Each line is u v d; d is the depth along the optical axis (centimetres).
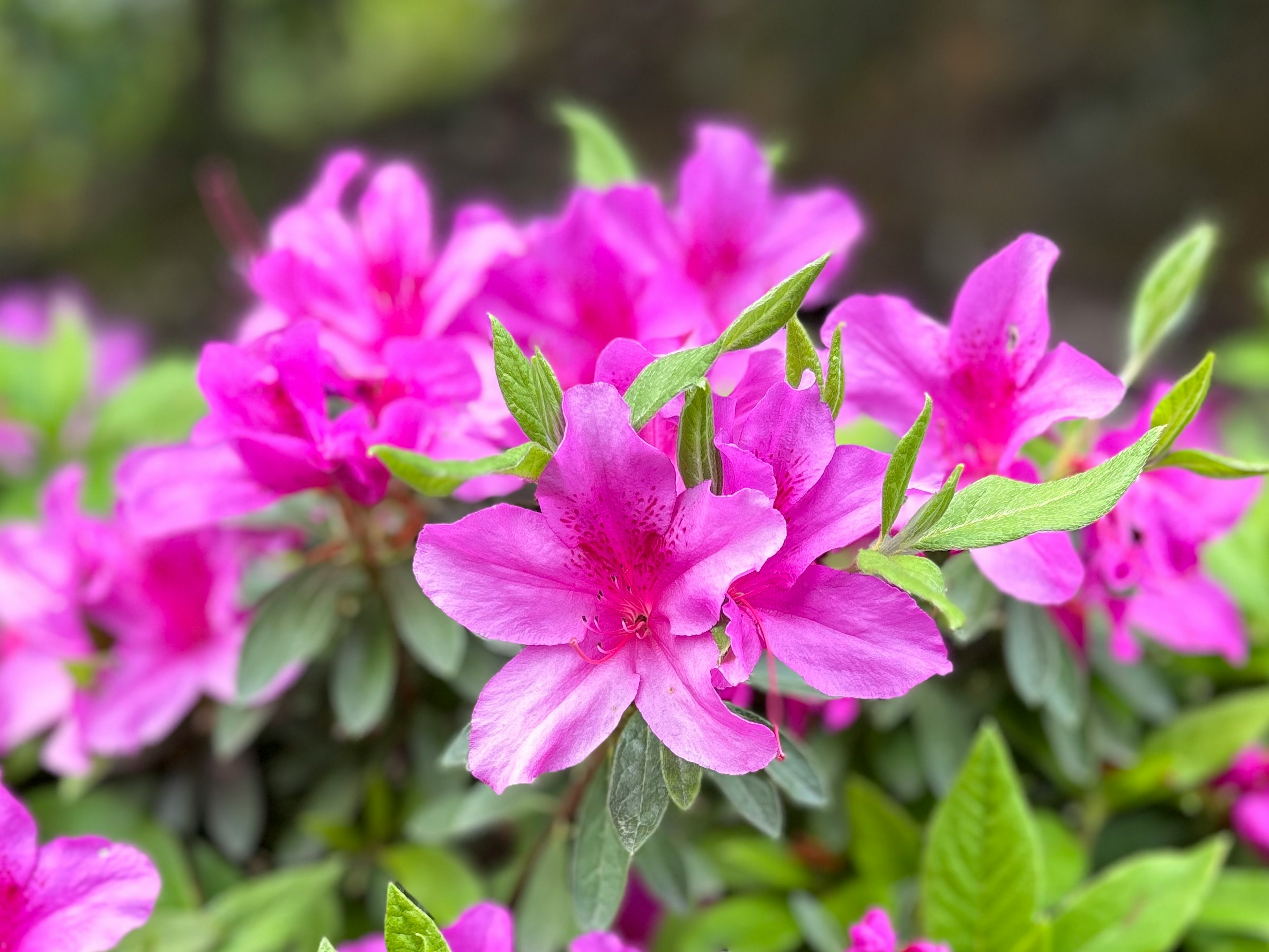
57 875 41
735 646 37
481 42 356
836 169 277
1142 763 56
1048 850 54
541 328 47
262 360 46
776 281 50
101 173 316
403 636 52
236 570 54
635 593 39
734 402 39
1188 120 253
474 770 38
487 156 313
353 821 56
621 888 43
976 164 264
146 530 48
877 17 286
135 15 320
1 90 318
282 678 51
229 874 56
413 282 48
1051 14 270
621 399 37
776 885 56
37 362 78
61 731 56
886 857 54
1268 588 60
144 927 50
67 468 58
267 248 52
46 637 56
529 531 38
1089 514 36
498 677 38
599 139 54
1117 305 238
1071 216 254
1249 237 238
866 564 37
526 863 50
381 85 347
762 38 301
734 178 50
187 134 320
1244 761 56
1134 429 44
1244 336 219
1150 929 48
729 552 37
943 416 43
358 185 99
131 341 95
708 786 55
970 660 55
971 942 48
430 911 53
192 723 57
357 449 45
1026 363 43
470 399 45
